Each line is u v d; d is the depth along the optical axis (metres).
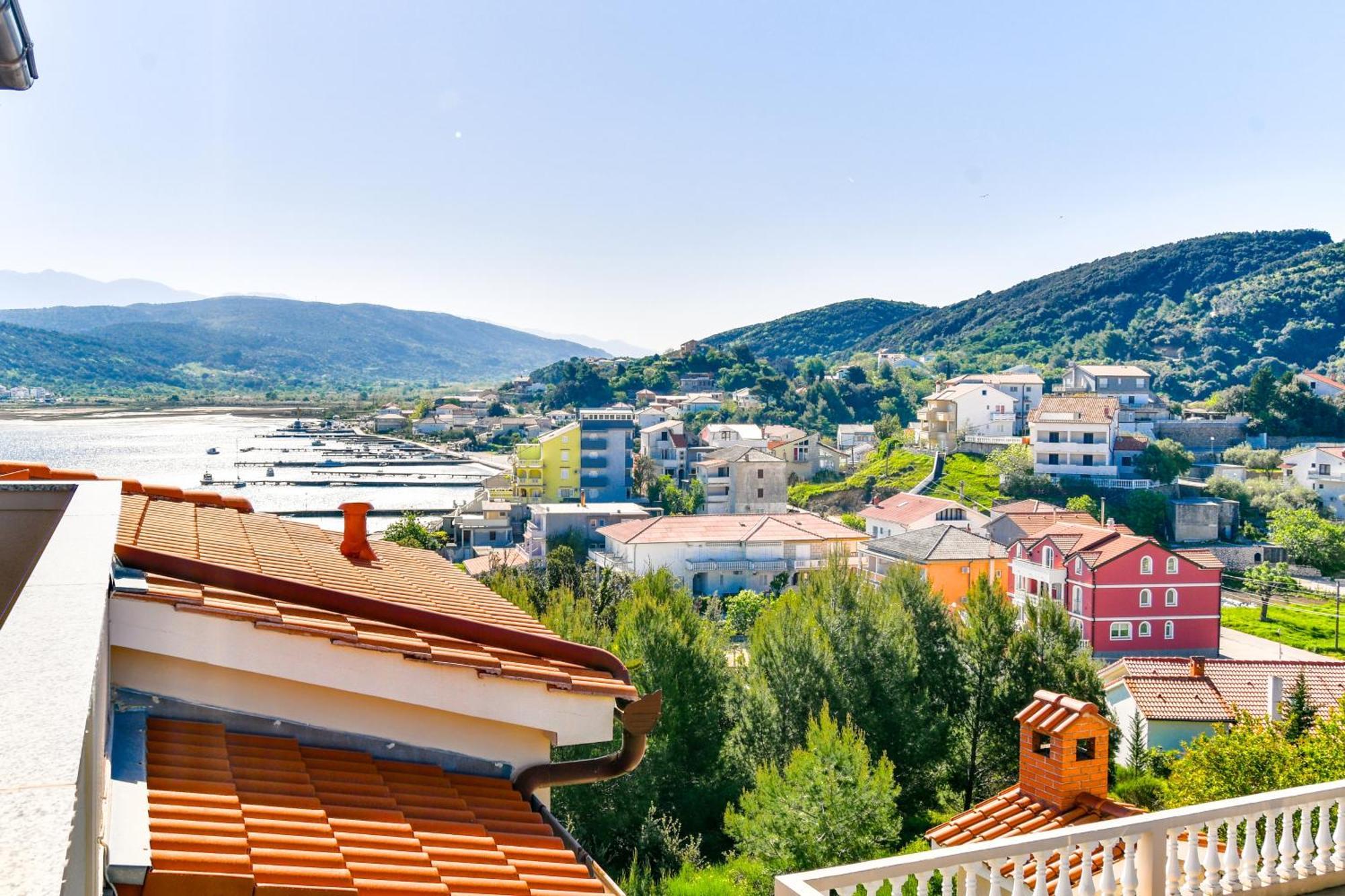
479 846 5.98
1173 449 95.62
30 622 3.61
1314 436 117.12
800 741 26.86
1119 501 90.81
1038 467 95.00
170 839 4.82
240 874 4.66
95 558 5.00
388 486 143.38
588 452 108.19
